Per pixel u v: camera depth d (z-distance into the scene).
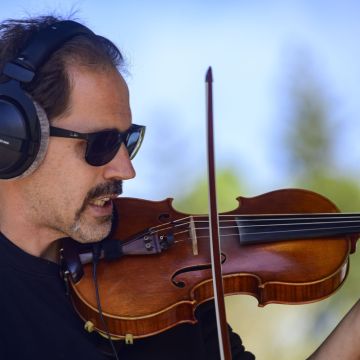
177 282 6.52
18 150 5.69
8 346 5.67
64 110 5.90
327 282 6.74
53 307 5.98
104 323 6.17
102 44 6.25
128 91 6.25
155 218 7.04
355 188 14.83
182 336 6.40
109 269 6.49
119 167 6.12
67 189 5.99
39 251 6.14
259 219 7.04
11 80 5.76
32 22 6.17
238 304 13.96
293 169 15.16
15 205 6.05
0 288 5.82
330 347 6.30
